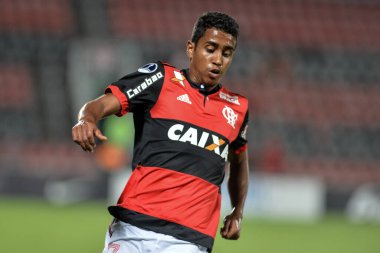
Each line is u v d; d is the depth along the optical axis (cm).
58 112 7662
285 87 8256
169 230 1307
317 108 8162
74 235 4262
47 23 8425
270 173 6481
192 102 1355
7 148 7112
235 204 1566
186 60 8075
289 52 8706
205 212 1335
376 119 8188
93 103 1271
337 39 9044
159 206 1314
